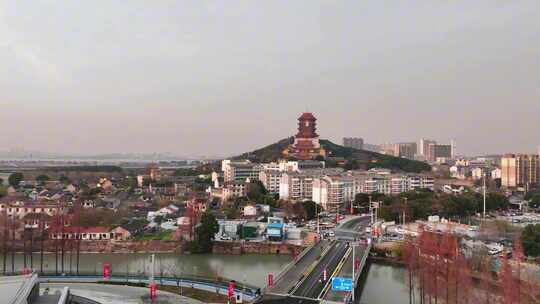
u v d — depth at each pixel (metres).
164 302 185.88
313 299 174.38
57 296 162.88
